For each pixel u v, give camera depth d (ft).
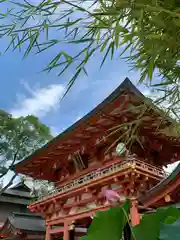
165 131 13.51
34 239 74.33
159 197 27.73
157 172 39.73
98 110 39.04
